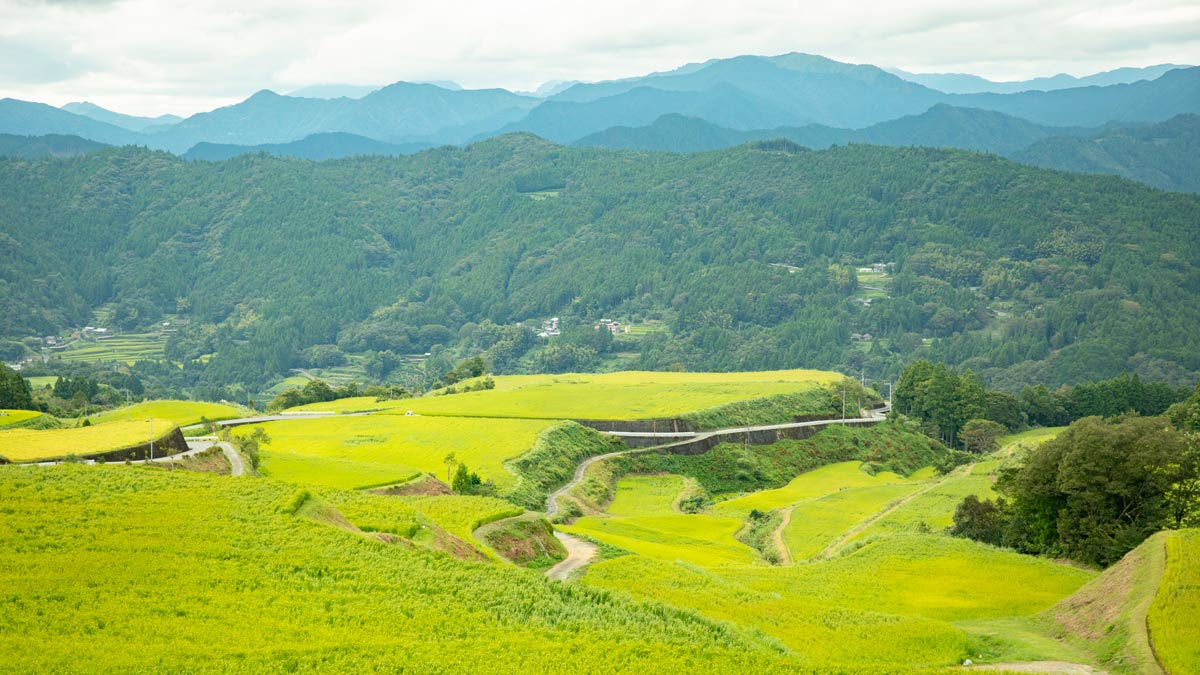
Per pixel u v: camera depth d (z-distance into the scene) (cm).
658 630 4825
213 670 4041
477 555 6231
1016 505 8612
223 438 12369
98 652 4134
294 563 5366
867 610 6056
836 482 15738
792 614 5650
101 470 6994
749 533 10719
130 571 5081
